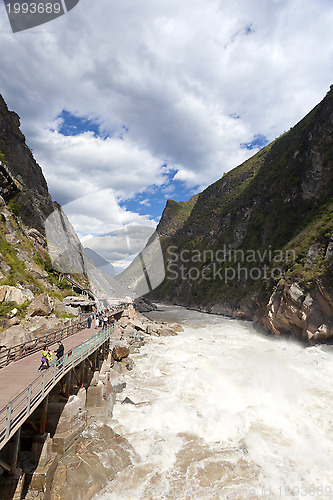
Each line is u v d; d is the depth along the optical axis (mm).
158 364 24359
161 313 72812
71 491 9008
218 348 30750
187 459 11523
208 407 15750
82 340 17453
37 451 9281
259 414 14859
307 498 9570
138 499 9289
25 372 10984
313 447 12375
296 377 19922
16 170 40188
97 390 14312
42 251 30641
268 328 40375
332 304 30250
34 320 20531
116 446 11562
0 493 7617
